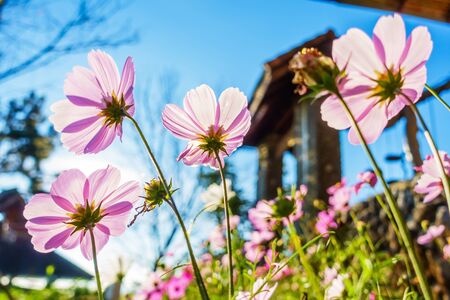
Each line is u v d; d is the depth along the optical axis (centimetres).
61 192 27
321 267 56
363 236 52
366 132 25
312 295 46
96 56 29
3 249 464
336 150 168
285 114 230
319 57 23
